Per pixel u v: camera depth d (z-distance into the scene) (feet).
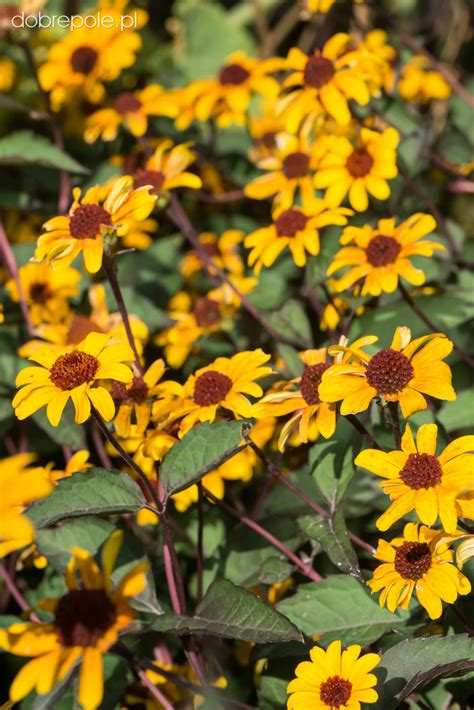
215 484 3.34
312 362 3.12
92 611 2.64
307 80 3.61
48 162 3.86
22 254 3.96
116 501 2.87
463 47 5.53
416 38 5.16
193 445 2.89
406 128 3.93
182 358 3.68
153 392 3.09
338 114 3.56
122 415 3.08
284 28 5.47
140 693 3.13
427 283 3.63
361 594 2.99
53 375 2.89
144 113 3.99
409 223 3.30
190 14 5.52
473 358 3.54
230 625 2.82
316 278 3.42
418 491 2.75
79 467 3.14
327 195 3.47
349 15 4.11
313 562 3.28
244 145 4.56
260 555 3.21
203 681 2.95
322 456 3.05
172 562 2.93
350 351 2.88
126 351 2.92
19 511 2.97
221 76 4.02
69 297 3.93
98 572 2.70
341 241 3.32
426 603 2.77
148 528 3.42
